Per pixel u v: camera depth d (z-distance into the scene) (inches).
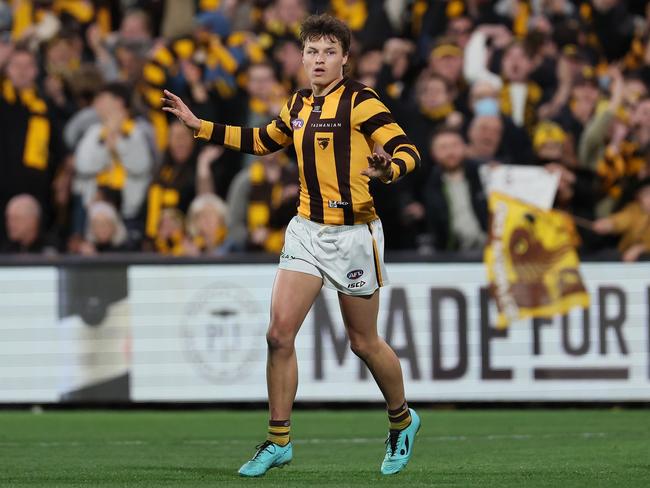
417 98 1349.7
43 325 1192.2
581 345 1215.6
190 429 1070.4
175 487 610.2
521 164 1328.7
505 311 1213.1
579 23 1476.4
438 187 1283.2
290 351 650.2
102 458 826.8
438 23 1494.8
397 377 670.5
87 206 1311.5
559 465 747.4
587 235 1301.7
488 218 1256.8
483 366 1211.9
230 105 1349.7
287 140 668.1
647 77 1467.8
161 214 1291.8
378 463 778.2
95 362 1195.3
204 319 1198.9
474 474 684.1
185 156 1302.9
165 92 660.7
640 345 1213.1
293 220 655.1
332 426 1084.5
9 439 991.6
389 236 1309.1
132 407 1237.7
